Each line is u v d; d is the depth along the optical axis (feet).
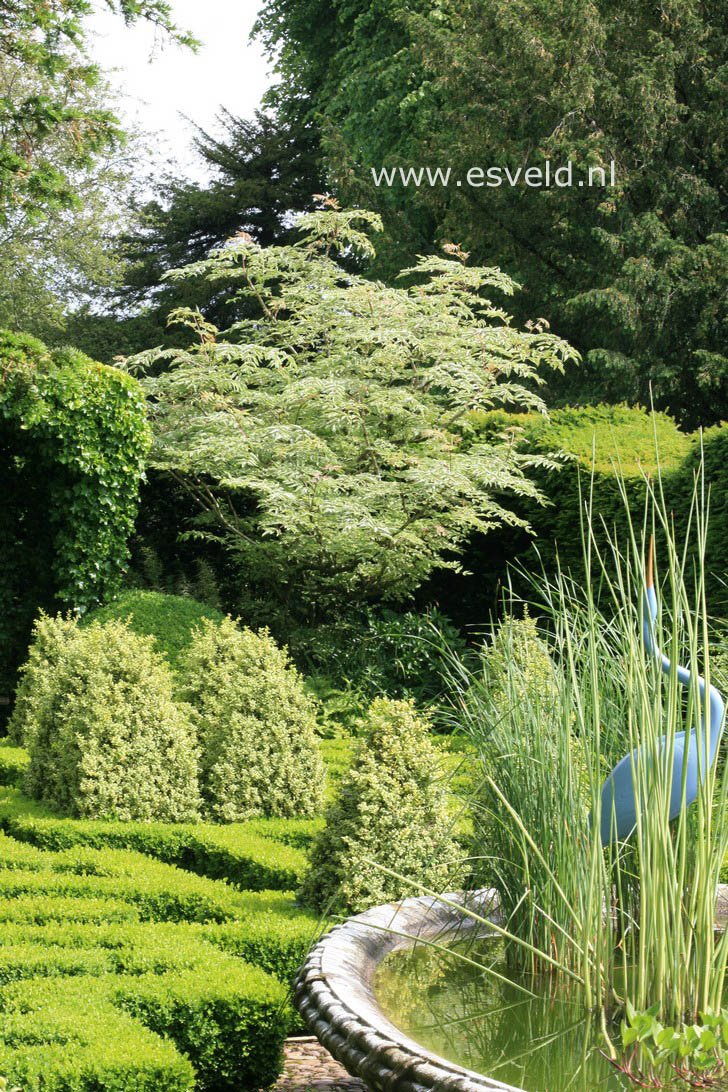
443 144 58.08
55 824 17.29
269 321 39.99
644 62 52.75
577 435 36.04
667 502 30.32
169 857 16.74
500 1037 8.05
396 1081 6.90
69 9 29.73
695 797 8.89
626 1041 7.20
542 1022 8.34
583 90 52.13
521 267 57.67
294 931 12.37
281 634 36.32
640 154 53.42
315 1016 8.01
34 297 76.74
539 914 9.52
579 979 8.27
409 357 37.40
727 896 10.80
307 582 36.47
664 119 52.90
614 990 8.58
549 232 56.95
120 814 17.99
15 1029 9.35
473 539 39.09
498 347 36.70
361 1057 7.29
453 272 37.55
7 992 10.30
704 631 8.57
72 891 14.12
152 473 42.22
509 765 10.11
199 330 37.22
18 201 31.17
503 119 55.93
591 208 55.06
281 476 32.91
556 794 9.50
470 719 11.12
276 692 19.20
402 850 13.25
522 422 38.40
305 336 38.47
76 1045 9.16
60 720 19.67
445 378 35.04
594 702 9.02
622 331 51.55
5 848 16.26
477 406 36.60
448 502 34.19
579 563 34.17
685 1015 8.09
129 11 30.09
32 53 29.81
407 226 62.23
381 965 9.50
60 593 34.32
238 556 37.58
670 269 51.13
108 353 77.61
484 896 10.69
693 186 52.16
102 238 81.46
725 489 28.19
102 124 31.24
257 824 17.58
